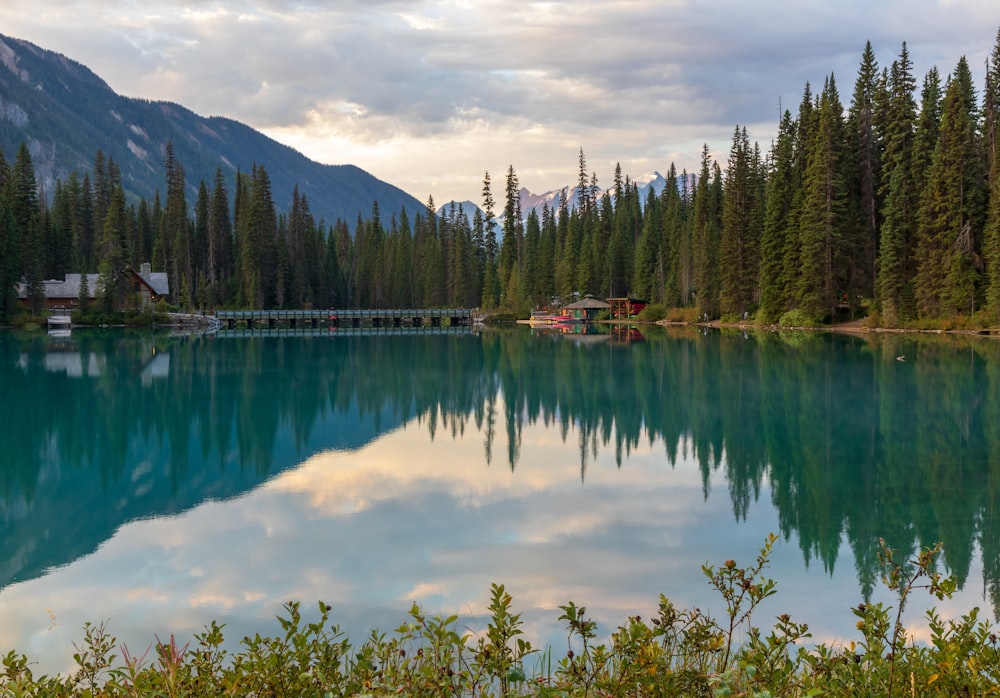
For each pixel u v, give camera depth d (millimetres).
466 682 5750
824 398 39469
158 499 23875
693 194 123125
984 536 19125
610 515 21172
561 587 16031
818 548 18328
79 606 15797
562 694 5977
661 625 6785
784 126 86188
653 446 29969
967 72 73625
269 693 6059
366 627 14289
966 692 5742
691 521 20547
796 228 78312
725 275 89938
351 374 54531
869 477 24781
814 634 13359
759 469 26062
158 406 41281
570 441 31344
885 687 5887
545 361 61062
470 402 42062
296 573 17234
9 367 57062
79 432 34656
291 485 25078
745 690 5969
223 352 70938
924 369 47281
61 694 6617
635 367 54969
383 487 24547
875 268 74688
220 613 15281
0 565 18250
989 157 69250
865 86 79125
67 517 22219
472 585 16219
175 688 5672
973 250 66312
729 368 52094
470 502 22625
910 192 70000
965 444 29109
